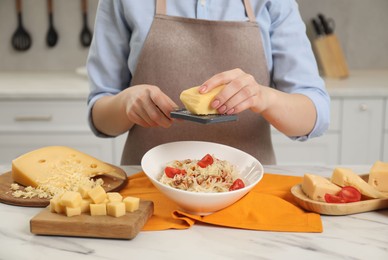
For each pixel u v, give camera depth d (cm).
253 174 100
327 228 89
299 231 87
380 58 280
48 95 219
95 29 135
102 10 133
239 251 80
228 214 91
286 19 133
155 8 129
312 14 275
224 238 84
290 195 103
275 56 134
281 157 228
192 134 134
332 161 227
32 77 257
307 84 127
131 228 83
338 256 78
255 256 78
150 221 90
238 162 105
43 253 80
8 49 274
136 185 111
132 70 134
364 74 265
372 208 96
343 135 225
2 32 271
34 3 269
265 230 87
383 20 275
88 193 89
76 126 223
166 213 94
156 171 103
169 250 80
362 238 85
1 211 97
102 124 130
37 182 105
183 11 130
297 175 121
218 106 94
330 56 256
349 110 222
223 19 131
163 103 104
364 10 274
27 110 221
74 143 224
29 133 223
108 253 79
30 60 276
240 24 129
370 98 222
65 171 110
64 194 88
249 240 84
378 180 101
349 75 262
